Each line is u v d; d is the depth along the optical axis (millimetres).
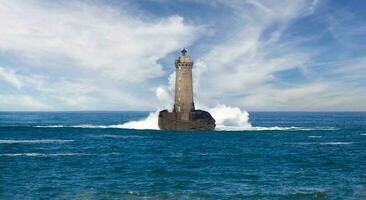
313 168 65750
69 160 73188
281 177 57219
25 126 177875
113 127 167875
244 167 66312
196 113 149500
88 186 50344
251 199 44531
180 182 53125
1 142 107750
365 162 73312
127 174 58906
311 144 106375
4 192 46938
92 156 79688
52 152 85812
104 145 101125
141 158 77438
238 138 122625
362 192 47906
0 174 57969
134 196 45438
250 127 173000
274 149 94000
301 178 56500
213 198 44781
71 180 54062
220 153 86062
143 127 167125
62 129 156875
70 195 45688
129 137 124688
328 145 104188
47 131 147250
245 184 52188
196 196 45594
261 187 50438
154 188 49469
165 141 112875
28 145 100000
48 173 59156
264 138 123188
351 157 80438
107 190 48188
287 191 48250
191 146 100312
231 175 58500
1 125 194125
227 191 48125
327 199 44750
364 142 112375
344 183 53094
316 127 183875
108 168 64250
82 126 178000
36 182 52500
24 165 66625
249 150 91875
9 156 78312
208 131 148375
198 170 62906
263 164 70062
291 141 114688
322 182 53719
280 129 162625
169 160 74812
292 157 79938
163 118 153125
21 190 47969
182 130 149000
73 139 117375
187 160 74938
